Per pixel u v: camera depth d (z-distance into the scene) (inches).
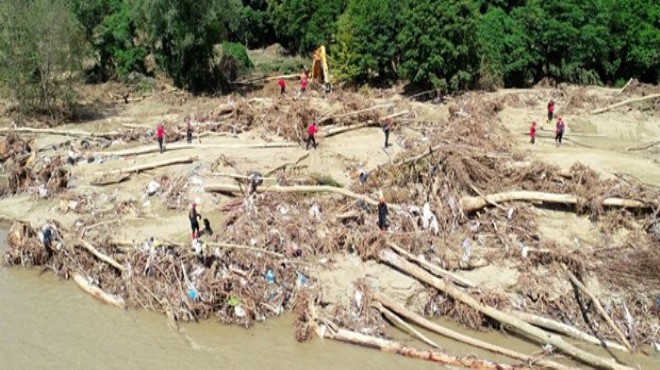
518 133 1592.0
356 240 1007.0
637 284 924.6
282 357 851.4
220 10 2046.0
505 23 2001.7
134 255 1010.7
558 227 1066.1
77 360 854.5
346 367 828.6
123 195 1250.6
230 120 1568.7
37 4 1717.5
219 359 851.4
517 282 938.7
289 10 2546.8
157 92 2089.1
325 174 1284.4
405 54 1893.5
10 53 1702.8
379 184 1189.1
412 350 839.1
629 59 2023.9
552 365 802.8
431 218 1046.4
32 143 1547.7
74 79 1845.5
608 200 1069.8
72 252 1058.1
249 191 1189.7
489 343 858.1
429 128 1533.0
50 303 978.1
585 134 1620.3
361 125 1560.0
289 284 965.8
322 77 2074.3
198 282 948.6
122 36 2182.6
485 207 1093.8
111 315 946.7
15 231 1112.2
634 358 826.2
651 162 1332.4
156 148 1414.9
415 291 935.7
